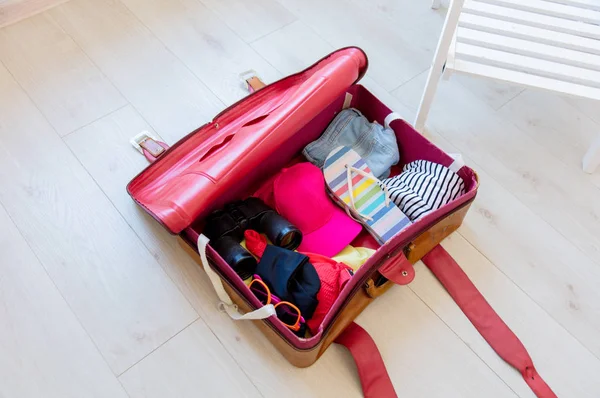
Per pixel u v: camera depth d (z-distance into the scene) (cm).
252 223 111
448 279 114
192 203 99
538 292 114
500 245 120
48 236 116
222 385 102
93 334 106
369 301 106
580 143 137
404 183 116
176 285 112
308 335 102
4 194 121
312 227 111
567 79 113
